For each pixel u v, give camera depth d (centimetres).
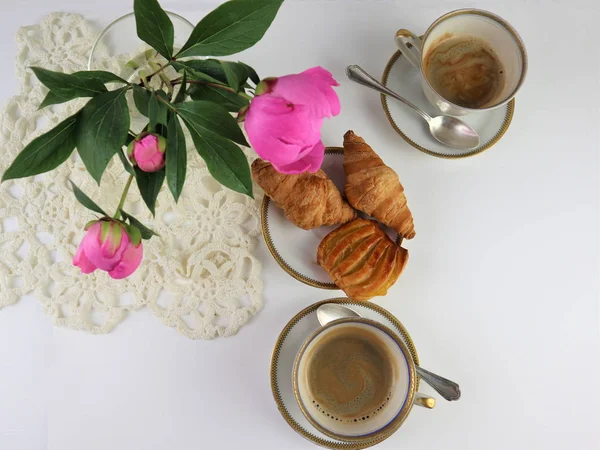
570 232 52
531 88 53
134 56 50
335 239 47
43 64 51
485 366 50
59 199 50
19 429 48
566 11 53
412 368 43
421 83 51
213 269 50
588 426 50
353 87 52
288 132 27
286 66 52
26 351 49
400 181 52
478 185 52
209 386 49
